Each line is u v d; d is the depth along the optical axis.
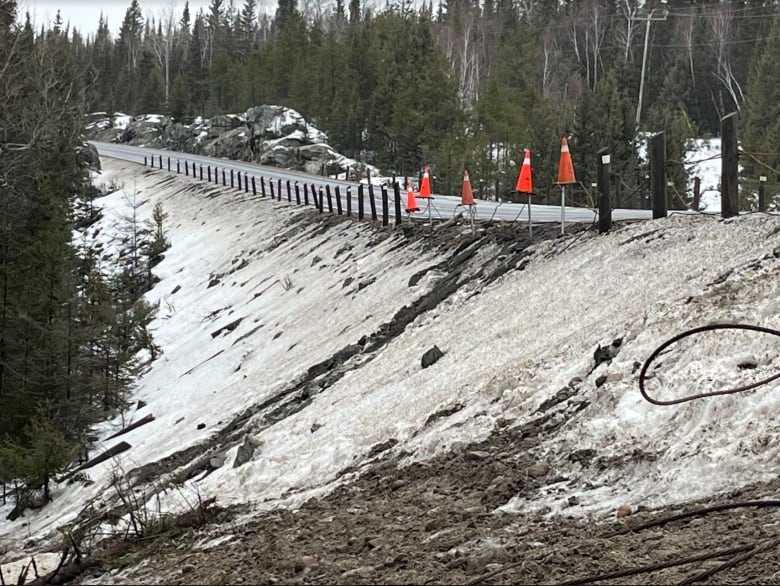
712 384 7.09
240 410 15.27
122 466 15.23
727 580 4.64
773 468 6.00
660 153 12.92
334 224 27.62
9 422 20.25
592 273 11.96
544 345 10.30
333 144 68.69
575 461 7.20
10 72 30.09
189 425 16.22
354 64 72.00
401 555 6.01
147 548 8.48
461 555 5.80
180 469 13.30
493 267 15.01
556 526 6.12
